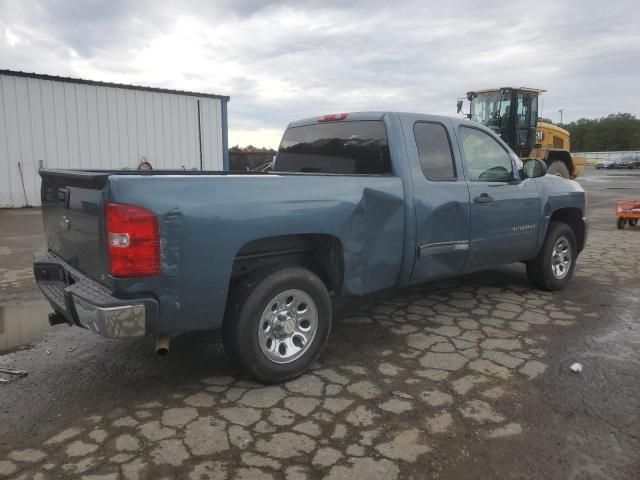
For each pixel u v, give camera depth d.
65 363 4.00
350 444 2.88
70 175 3.41
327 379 3.71
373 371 3.85
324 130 5.11
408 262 4.41
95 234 3.16
